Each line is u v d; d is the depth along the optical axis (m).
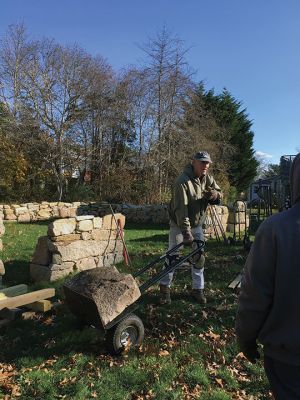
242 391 3.66
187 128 23.56
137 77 23.95
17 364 4.11
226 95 33.22
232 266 7.93
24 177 23.22
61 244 6.88
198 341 4.55
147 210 17.78
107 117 24.69
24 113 24.36
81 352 4.30
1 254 9.11
